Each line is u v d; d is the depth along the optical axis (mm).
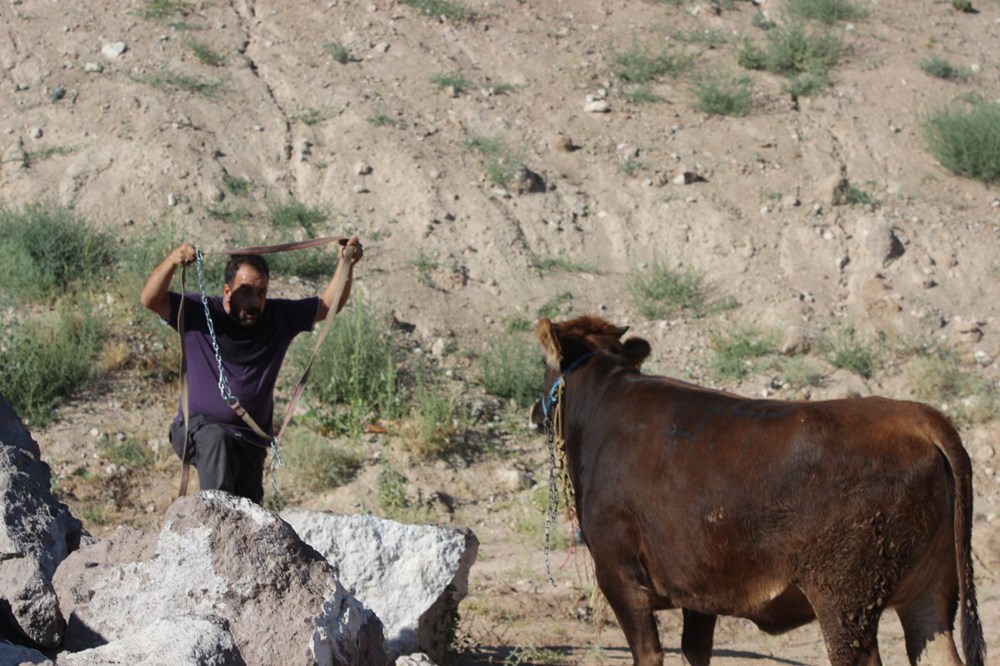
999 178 16641
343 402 12633
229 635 4270
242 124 16000
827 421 5270
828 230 15477
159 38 17344
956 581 5375
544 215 15430
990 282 15062
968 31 20422
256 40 17766
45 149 15180
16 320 12430
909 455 5113
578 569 9383
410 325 13703
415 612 6613
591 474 6129
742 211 15727
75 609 4789
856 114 17625
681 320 14320
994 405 12930
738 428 5508
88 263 13578
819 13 20078
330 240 6586
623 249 15258
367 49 17922
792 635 9141
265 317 6445
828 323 14297
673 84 18109
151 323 13031
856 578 5160
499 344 13492
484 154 16172
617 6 19953
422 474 11742
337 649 4746
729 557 5484
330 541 6688
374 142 15961
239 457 6422
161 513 10859
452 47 18250
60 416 11766
